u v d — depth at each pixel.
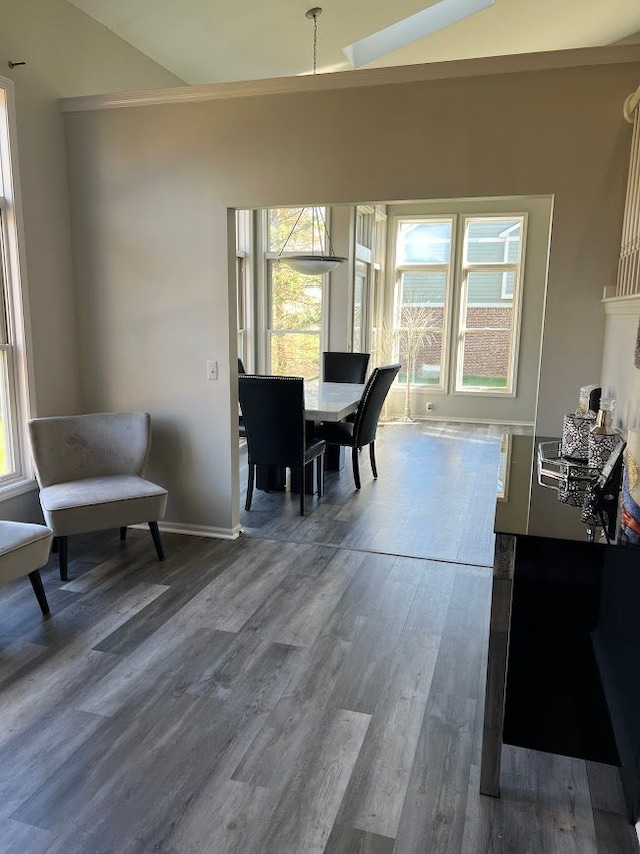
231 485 3.85
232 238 3.65
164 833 1.71
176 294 3.73
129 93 3.54
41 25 3.46
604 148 2.88
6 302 3.43
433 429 7.91
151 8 3.80
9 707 2.24
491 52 5.49
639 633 1.71
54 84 3.59
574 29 5.28
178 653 2.60
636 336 2.26
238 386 4.09
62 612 2.94
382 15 4.10
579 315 2.98
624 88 2.82
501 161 3.04
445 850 1.67
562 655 1.79
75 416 3.68
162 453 3.94
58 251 3.73
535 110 2.95
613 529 1.71
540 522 1.77
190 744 2.06
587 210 2.93
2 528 2.81
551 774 1.96
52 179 3.65
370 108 3.20
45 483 3.46
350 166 3.28
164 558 3.59
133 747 2.04
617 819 1.78
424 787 1.89
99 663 2.52
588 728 1.82
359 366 6.38
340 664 2.54
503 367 8.34
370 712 2.24
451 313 8.31
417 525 4.22
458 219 8.11
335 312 7.00
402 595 3.16
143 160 3.63
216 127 3.47
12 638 2.71
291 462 4.37
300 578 3.34
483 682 2.43
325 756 2.01
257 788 1.87
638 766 1.72
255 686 2.38
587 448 2.49
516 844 1.69
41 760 1.98
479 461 6.12
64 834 1.71
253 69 4.88
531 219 7.85
